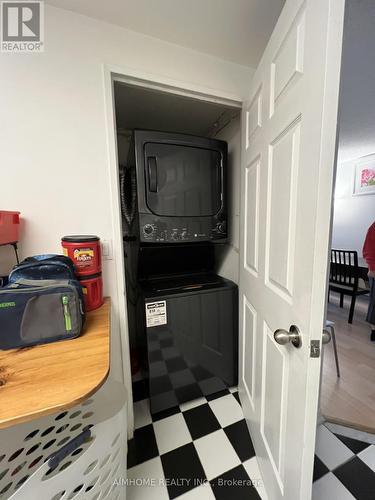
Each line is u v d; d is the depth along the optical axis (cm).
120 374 119
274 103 83
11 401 48
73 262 92
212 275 182
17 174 94
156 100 143
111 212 108
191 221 137
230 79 123
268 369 94
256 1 89
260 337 104
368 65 141
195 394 148
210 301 145
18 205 95
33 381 54
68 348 68
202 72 117
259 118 99
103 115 102
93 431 69
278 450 84
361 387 160
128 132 183
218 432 126
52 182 98
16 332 67
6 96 90
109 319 88
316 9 54
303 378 64
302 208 63
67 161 100
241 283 137
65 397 50
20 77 91
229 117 162
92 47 98
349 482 99
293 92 68
